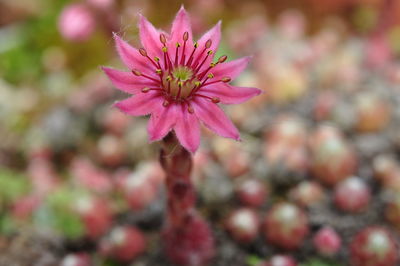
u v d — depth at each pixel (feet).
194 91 0.36
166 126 0.35
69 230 0.45
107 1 0.50
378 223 0.44
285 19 0.66
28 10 0.69
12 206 0.47
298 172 0.46
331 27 0.68
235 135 0.36
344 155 0.46
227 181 0.47
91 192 0.48
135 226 0.46
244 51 0.60
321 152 0.46
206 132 0.49
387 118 0.50
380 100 0.51
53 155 0.54
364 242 0.42
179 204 0.40
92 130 0.54
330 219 0.44
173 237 0.42
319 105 0.51
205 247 0.42
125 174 0.48
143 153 0.50
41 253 0.44
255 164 0.48
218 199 0.46
